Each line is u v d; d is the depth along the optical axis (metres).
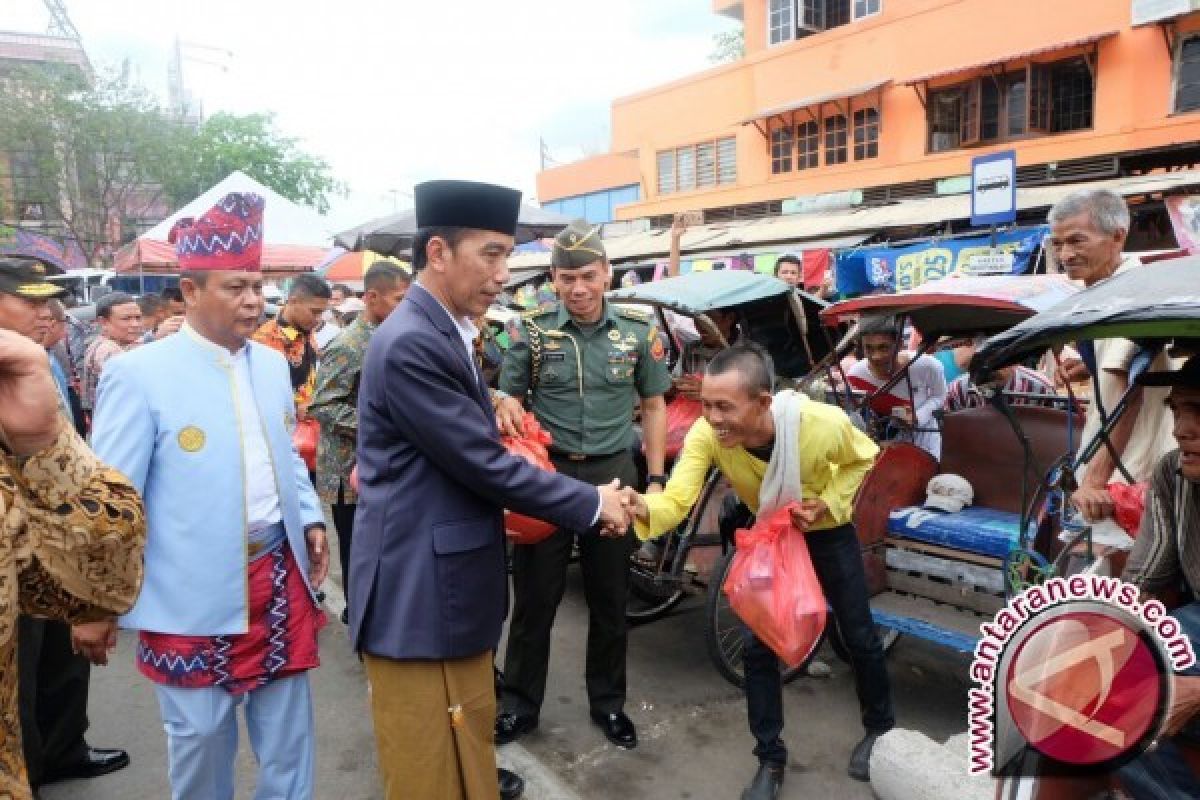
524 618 3.43
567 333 3.46
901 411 4.50
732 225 15.63
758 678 2.98
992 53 13.21
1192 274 1.77
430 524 2.10
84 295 17.36
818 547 3.02
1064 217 3.11
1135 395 2.76
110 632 2.21
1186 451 1.91
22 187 25.14
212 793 2.37
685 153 19.08
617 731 3.42
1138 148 11.23
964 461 3.98
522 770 3.22
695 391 4.71
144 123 25.38
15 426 1.34
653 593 4.25
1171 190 8.63
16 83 24.23
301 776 2.50
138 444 2.19
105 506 1.46
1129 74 11.72
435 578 2.09
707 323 4.48
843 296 11.66
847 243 11.83
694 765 3.28
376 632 2.11
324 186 30.34
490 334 5.20
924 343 4.26
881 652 3.08
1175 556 2.09
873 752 2.96
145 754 3.41
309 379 5.03
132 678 4.12
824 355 5.14
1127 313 1.67
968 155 13.42
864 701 3.12
